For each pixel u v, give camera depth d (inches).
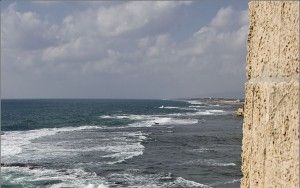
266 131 90.8
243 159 104.6
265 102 91.4
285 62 83.7
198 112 4680.1
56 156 1416.1
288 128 82.5
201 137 2105.1
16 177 1069.8
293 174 80.5
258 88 95.1
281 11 85.4
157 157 1438.2
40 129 2573.8
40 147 1653.5
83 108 5792.3
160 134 2234.3
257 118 95.5
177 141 1925.4
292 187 80.7
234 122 3137.3
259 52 95.3
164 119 3380.9
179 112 4685.0
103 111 4913.9
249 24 102.0
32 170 1160.2
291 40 81.7
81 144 1766.7
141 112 4682.6
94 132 2330.2
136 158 1402.6
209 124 2938.0
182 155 1492.4
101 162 1314.0
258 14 96.3
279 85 85.6
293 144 80.7
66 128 2623.0
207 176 1129.4
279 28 86.0
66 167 1218.0
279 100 85.7
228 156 1472.7
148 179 1085.1
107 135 2161.7
